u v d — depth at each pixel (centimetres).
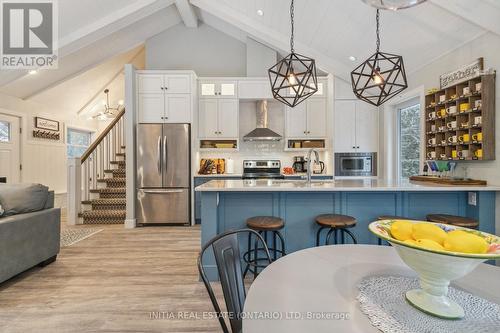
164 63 522
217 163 512
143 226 448
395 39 314
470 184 251
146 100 457
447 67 295
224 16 421
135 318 187
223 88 489
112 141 599
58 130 584
